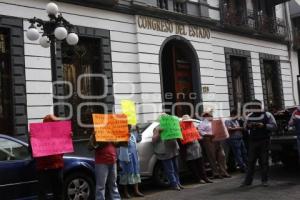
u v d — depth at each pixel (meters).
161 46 18.11
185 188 11.05
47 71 14.05
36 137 7.91
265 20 25.23
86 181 9.09
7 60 13.34
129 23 17.09
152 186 11.96
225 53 22.00
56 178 8.12
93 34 15.72
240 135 13.02
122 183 10.23
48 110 13.94
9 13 13.34
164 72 19.75
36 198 8.32
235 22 22.67
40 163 8.02
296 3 28.00
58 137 8.12
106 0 16.05
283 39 26.69
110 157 8.73
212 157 12.16
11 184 7.98
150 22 17.75
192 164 11.69
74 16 15.22
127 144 9.43
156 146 11.00
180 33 19.11
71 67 15.19
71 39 10.64
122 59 16.61
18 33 13.47
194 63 19.91
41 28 12.62
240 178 11.97
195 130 11.59
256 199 8.89
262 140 10.30
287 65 26.98
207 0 21.33
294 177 11.43
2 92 13.16
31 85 13.62
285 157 12.45
